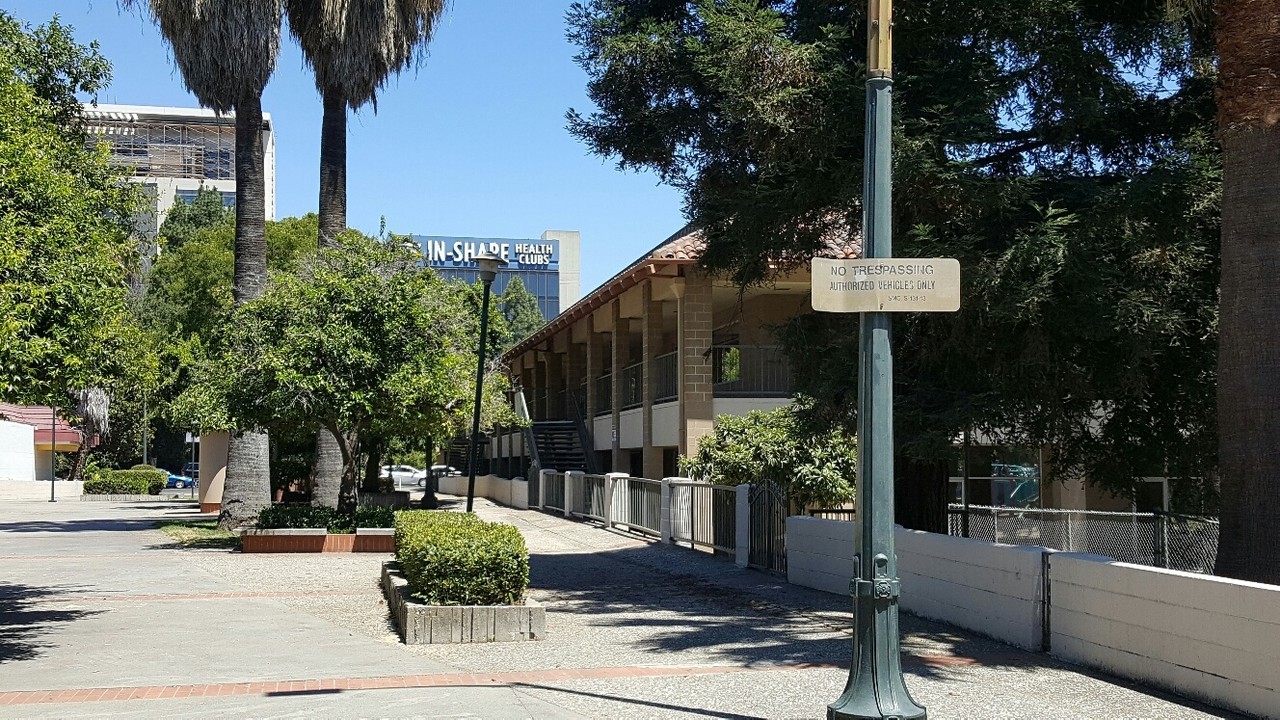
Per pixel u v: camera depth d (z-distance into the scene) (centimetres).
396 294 2012
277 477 3500
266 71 2412
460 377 2098
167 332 3828
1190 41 1259
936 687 842
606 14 1591
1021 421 1353
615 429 3105
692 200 1619
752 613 1264
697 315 2472
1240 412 923
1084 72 1204
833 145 1198
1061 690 832
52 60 1775
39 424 5947
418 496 4788
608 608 1316
